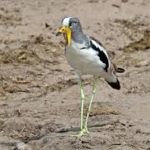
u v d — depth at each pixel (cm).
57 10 2400
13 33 2155
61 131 1347
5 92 1697
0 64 1898
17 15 2345
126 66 1920
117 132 1314
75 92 1670
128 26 2248
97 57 1264
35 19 2305
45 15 2348
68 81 1767
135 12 2375
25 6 2448
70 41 1247
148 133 1313
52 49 2014
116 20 2289
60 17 2323
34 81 1773
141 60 1962
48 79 1791
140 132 1318
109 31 2206
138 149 1223
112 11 2375
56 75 1823
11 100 1636
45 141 1280
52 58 1959
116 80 1351
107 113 1468
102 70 1288
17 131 1381
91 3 2456
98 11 2377
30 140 1326
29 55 1955
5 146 1295
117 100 1598
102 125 1373
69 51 1255
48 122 1405
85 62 1260
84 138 1259
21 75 1808
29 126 1394
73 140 1251
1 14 2339
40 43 2050
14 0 2519
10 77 1788
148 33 2188
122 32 2200
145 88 1695
